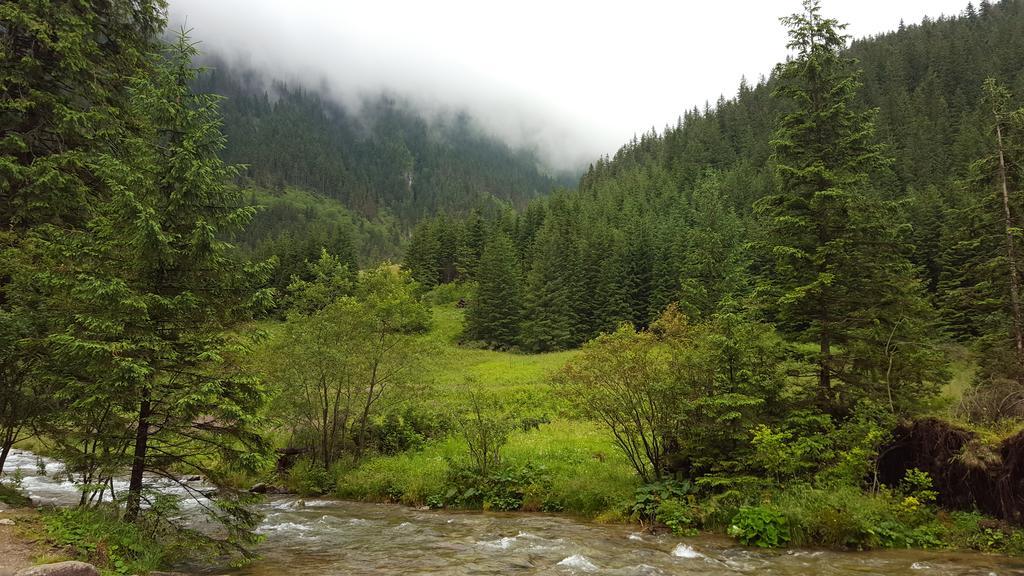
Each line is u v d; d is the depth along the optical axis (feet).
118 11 47.03
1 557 20.79
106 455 28.96
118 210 28.86
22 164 41.57
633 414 44.68
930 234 164.35
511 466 53.67
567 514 45.16
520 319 228.63
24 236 36.45
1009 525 31.94
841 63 53.11
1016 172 58.49
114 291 26.48
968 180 62.28
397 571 28.35
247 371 32.45
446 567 29.27
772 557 30.83
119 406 28.02
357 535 37.99
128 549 26.03
